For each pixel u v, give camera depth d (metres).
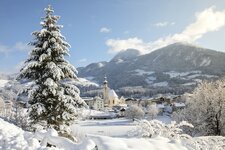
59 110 18.11
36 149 7.49
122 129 67.81
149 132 9.45
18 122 22.84
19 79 18.45
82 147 6.79
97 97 184.75
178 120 36.47
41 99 18.30
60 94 17.62
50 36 18.97
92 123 96.81
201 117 35.38
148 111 115.75
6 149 7.62
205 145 8.57
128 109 114.38
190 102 37.47
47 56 17.86
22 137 8.86
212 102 35.34
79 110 18.67
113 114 132.00
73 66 19.44
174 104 123.25
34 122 18.00
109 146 6.23
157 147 6.82
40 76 18.52
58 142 7.93
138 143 6.75
